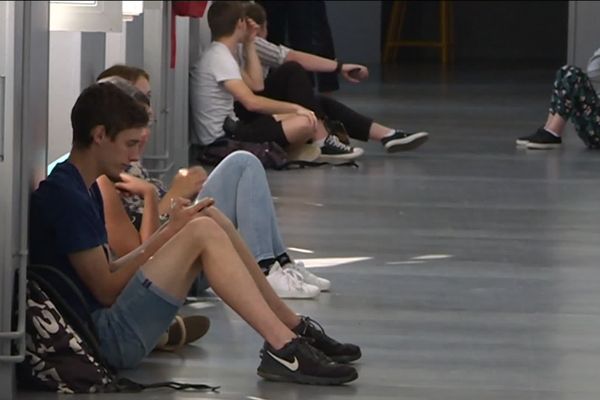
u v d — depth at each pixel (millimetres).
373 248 12539
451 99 25797
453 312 10258
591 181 16438
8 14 7535
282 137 17062
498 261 12047
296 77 17641
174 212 8516
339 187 15820
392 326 9828
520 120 22562
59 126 11367
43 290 8055
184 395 8102
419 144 18344
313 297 10602
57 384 8031
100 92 8133
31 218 8094
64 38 11273
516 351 9227
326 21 25547
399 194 15422
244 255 8688
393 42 34938
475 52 35750
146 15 13906
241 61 17469
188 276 8320
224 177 10539
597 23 24500
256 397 8125
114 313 8297
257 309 8359
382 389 8320
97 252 8172
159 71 14023
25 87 7715
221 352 9078
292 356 8344
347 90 27188
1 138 7621
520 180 16469
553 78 30484
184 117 16016
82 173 8242
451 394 8250
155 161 14109
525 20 35656
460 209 14531
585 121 19078
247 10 17250
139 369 8625
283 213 14180
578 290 10992
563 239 13031
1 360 7711
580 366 8898
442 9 34906
